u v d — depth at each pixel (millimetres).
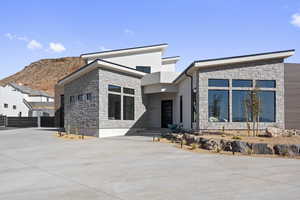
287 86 16688
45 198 5520
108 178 7117
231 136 13578
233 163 9109
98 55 25078
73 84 21719
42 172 8031
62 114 32656
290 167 8438
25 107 47344
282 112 16234
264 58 16000
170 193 5738
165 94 22156
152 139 16406
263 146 11055
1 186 6527
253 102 13930
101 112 18125
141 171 7914
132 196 5559
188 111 18078
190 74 17500
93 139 16906
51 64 145500
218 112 15789
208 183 6520
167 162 9297
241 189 6000
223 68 15969
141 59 25766
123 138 17094
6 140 17469
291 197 5418
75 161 9727
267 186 6234
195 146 12727
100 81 18156
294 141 11711
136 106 21219
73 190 6055
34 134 22000
